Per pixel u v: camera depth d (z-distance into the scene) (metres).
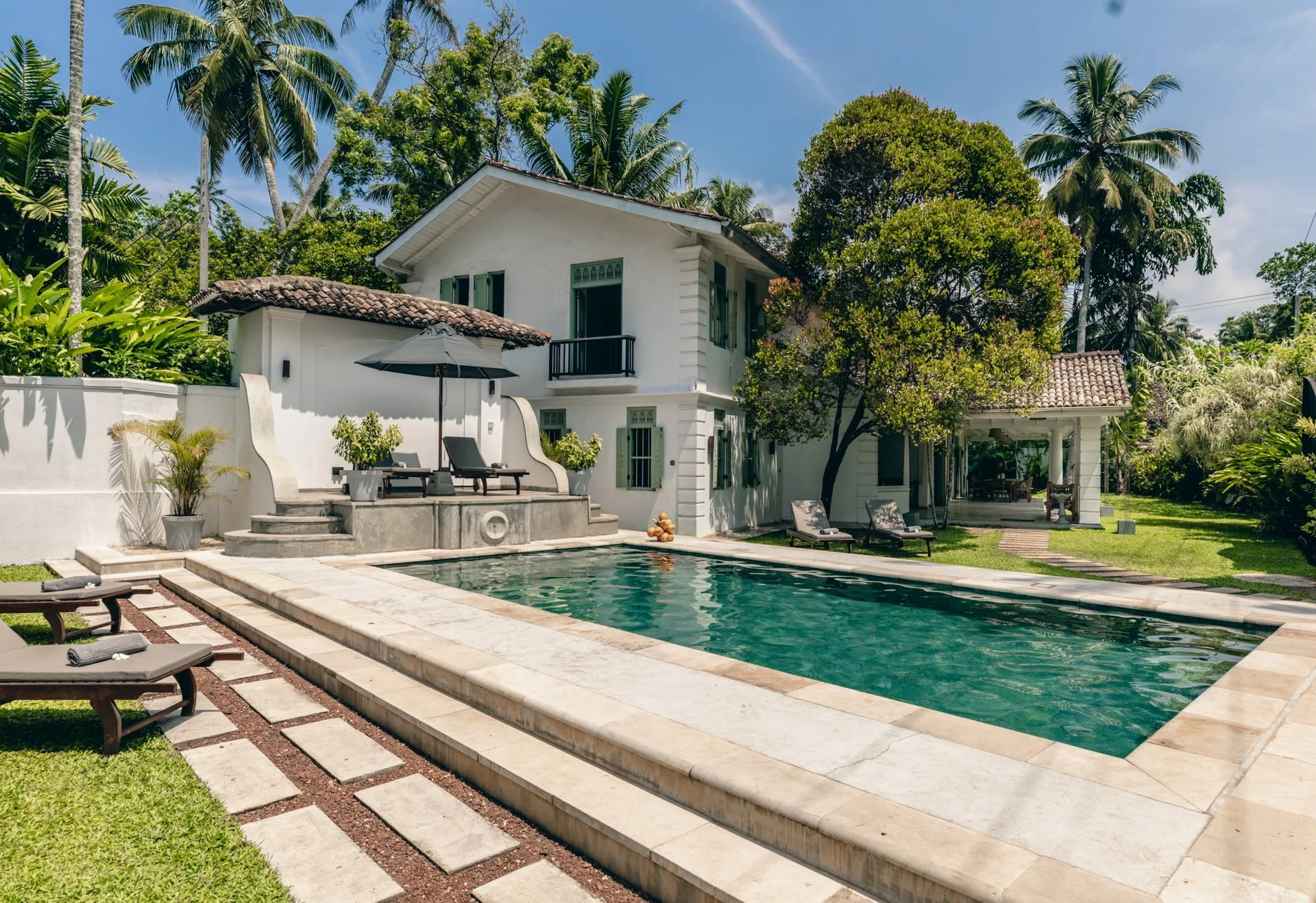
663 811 3.32
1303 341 20.22
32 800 3.50
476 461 13.12
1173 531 16.45
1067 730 4.88
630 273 15.67
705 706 4.24
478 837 3.36
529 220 17.09
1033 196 14.80
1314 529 11.58
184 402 11.65
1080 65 30.84
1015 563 11.77
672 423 15.10
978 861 2.59
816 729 3.91
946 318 14.11
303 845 3.22
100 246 18.16
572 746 3.98
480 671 4.80
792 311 15.19
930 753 3.63
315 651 5.91
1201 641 7.07
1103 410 16.91
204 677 5.66
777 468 19.31
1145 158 30.64
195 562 9.56
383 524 11.11
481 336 14.39
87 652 4.20
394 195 25.70
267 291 11.91
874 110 14.80
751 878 2.78
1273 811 3.11
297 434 12.48
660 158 27.75
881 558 11.77
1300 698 4.83
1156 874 2.56
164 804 3.50
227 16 23.41
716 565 11.31
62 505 10.36
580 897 2.93
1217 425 20.56
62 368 11.14
